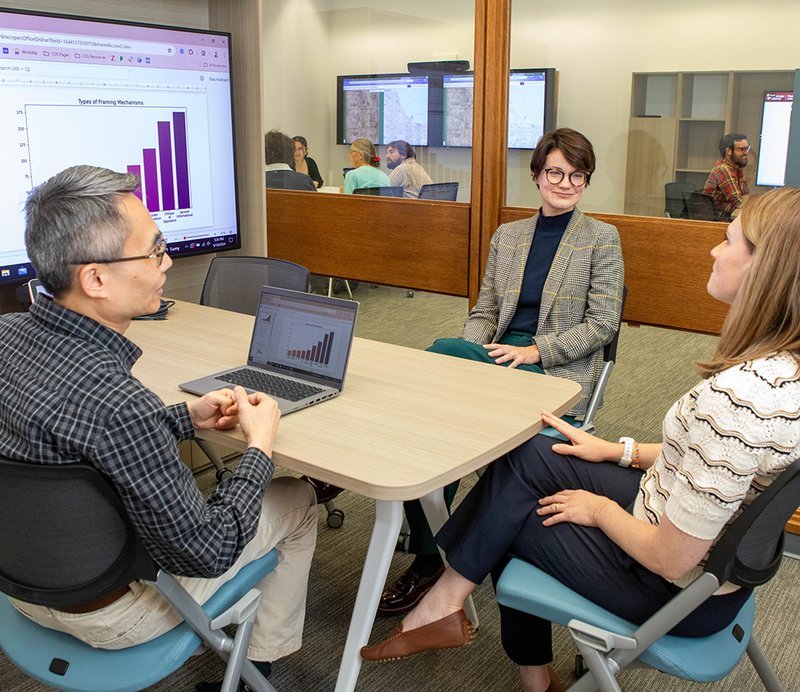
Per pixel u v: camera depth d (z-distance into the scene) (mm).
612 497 1691
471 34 3199
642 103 2918
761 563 1422
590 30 2971
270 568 1714
